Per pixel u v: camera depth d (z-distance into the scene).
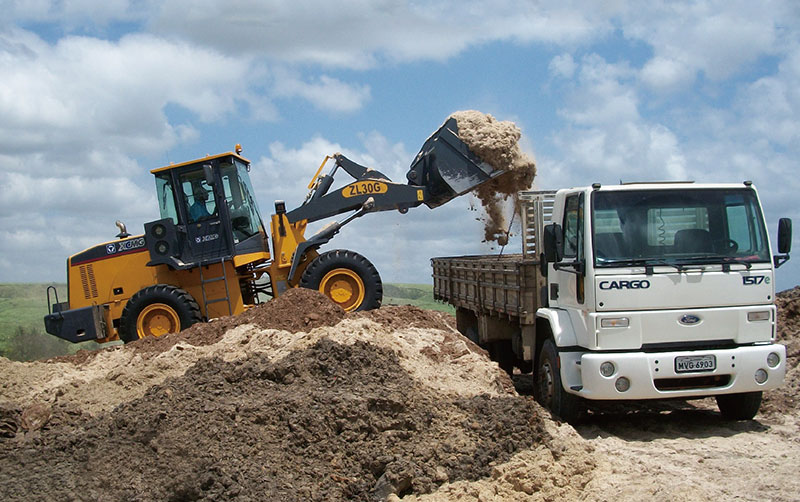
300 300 10.29
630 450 7.80
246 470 6.47
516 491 6.49
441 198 13.52
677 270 8.34
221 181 12.64
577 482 6.66
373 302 12.01
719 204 8.67
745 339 8.42
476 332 13.45
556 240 8.97
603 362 8.17
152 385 8.75
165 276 12.59
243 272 12.88
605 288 8.30
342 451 6.91
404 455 6.87
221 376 8.16
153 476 6.41
